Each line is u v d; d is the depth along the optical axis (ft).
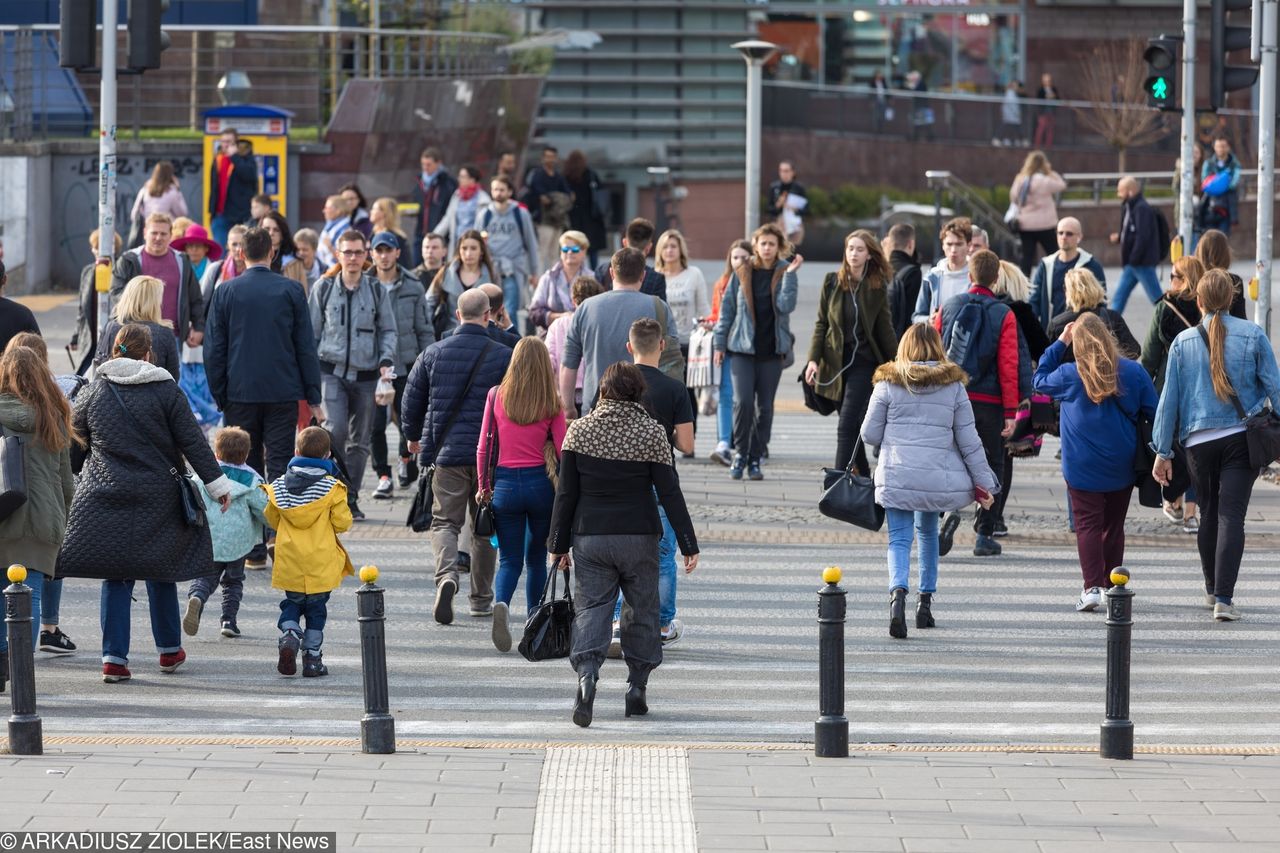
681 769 86.28
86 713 100.01
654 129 414.82
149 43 169.58
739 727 98.58
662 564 116.98
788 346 172.14
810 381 156.97
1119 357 123.85
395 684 107.55
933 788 83.41
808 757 88.99
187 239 175.22
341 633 120.26
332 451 112.47
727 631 121.60
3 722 96.12
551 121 413.39
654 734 97.04
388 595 130.82
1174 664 113.70
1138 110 432.66
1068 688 107.65
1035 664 113.19
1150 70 202.80
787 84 421.59
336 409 154.10
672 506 98.22
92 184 309.63
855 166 426.51
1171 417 123.34
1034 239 299.38
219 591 132.57
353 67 316.81
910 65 485.56
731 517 158.51
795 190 359.87
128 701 102.99
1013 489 174.50
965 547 149.48
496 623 113.19
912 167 429.79
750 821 78.02
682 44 416.05
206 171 293.43
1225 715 102.27
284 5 341.00
